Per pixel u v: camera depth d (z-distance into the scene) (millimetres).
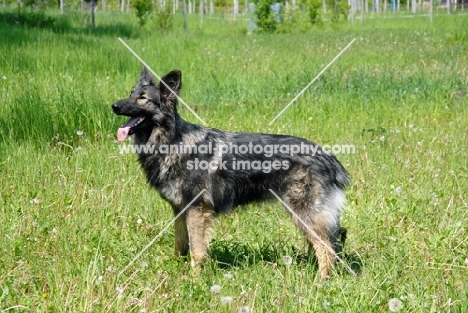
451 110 11492
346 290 5023
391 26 34125
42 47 16656
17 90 10984
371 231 6336
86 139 8898
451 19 34281
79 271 5324
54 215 6574
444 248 5824
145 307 4633
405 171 7969
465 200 7012
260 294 4930
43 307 4660
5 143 8555
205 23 35875
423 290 4938
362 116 10797
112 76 13516
